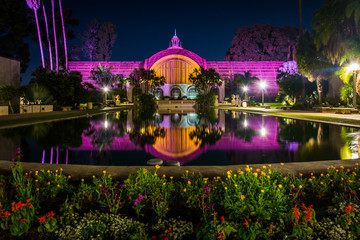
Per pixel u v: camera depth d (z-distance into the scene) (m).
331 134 12.44
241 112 31.64
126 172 5.31
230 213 3.06
